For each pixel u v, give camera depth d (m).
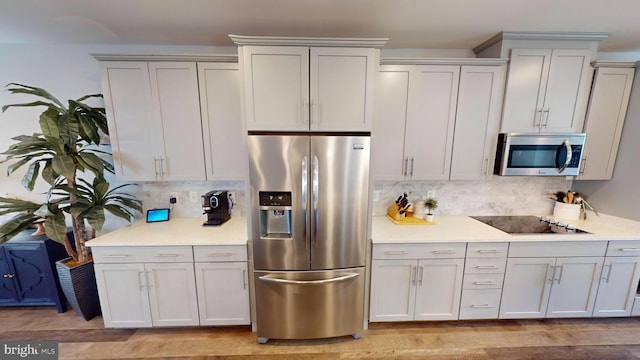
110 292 1.90
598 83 2.06
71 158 1.86
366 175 1.74
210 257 1.88
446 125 2.09
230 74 1.99
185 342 1.93
